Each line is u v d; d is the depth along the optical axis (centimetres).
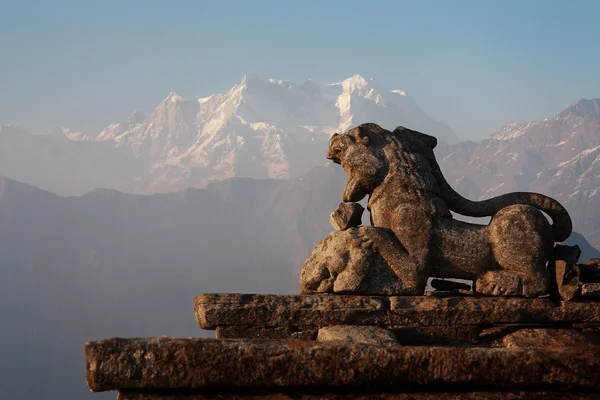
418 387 680
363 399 671
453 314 883
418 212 934
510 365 673
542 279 910
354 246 918
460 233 935
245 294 877
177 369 661
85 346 660
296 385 671
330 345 679
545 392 675
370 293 908
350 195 983
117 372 654
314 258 950
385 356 673
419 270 913
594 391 673
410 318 880
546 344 853
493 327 907
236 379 665
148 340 672
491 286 914
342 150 998
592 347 697
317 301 877
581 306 891
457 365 672
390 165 966
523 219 924
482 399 671
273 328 864
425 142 1023
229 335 859
